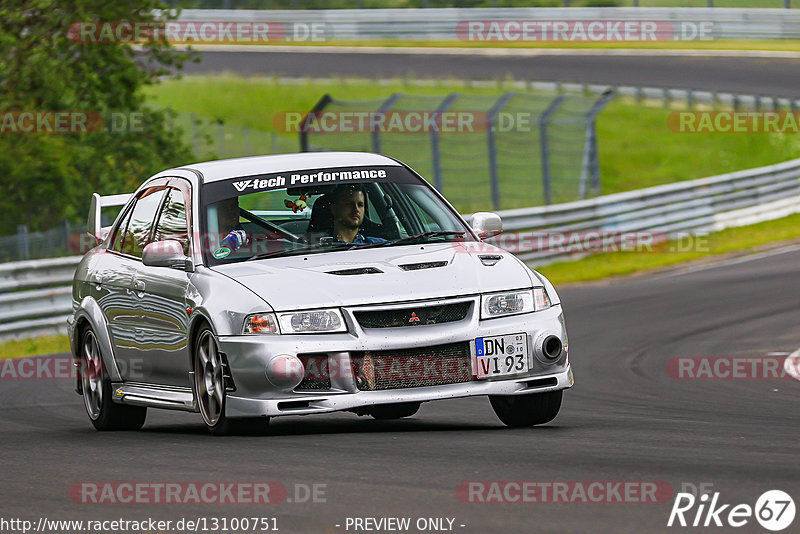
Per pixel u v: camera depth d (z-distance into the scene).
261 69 147.12
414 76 140.50
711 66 143.38
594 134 102.69
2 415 34.69
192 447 24.30
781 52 146.88
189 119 127.12
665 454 21.73
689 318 54.03
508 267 26.44
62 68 87.44
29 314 59.91
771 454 21.62
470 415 31.16
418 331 24.56
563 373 25.84
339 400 24.14
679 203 90.69
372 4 167.00
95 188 94.88
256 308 24.69
